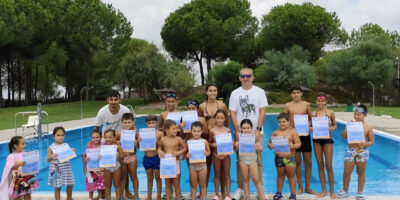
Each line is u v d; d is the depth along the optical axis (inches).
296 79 1226.6
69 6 1206.3
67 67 1366.9
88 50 1269.7
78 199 194.7
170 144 183.8
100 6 1290.6
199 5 1450.5
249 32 1466.5
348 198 186.4
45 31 1117.1
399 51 1365.7
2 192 163.9
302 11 1323.8
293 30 1348.4
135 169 195.2
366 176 277.0
